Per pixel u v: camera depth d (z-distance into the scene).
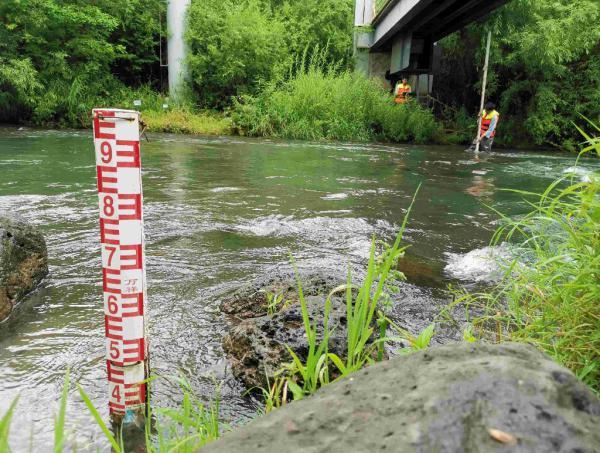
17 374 2.32
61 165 8.80
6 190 6.54
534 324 2.13
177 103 20.11
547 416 0.87
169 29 20.31
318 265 4.06
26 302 3.16
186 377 2.35
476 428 0.86
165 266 3.92
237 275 3.77
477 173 10.24
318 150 13.80
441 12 15.41
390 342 2.72
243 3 21.28
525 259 4.02
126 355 1.84
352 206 6.48
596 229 2.07
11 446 1.81
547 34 18.61
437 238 5.09
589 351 1.90
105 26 18.62
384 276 1.85
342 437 0.91
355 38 22.23
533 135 20.05
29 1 16.88
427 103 21.98
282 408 1.07
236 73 20.39
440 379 0.99
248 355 2.38
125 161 1.74
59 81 17.72
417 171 10.22
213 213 5.77
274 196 6.94
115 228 1.76
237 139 16.20
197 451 0.97
